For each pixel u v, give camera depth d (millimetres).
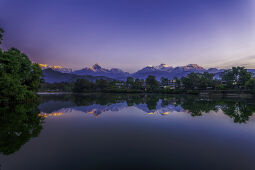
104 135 13062
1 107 29766
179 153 9461
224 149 10086
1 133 13516
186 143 11180
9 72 31406
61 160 8461
